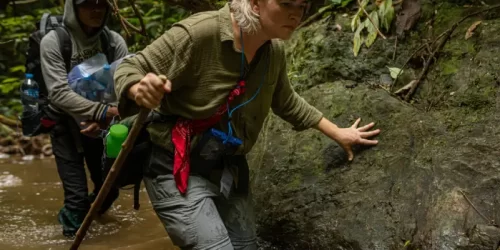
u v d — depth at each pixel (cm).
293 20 214
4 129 668
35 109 342
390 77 337
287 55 390
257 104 243
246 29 218
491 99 275
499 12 329
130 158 247
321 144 294
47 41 326
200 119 233
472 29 319
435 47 329
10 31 834
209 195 239
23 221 369
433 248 230
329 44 358
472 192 238
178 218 233
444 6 353
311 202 278
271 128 322
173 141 233
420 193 251
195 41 222
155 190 240
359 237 254
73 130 340
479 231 222
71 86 325
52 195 439
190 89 231
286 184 291
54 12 861
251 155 326
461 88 292
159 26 738
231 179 243
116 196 370
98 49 342
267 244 291
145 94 198
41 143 634
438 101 296
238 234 256
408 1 362
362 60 347
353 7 386
